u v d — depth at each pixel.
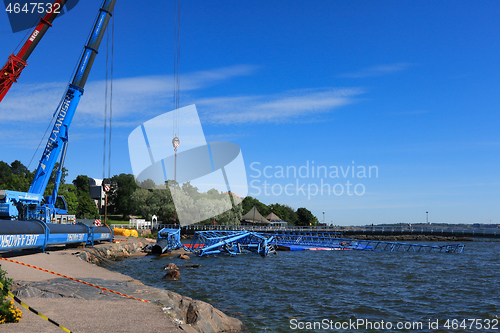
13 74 28.97
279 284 25.89
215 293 21.66
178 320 10.69
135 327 8.98
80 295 12.25
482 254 60.84
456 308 19.56
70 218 50.59
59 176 35.44
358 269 36.72
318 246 70.06
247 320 15.55
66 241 30.34
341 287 25.42
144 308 10.98
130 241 52.06
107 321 9.37
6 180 116.25
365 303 20.30
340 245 73.06
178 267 34.31
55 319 9.29
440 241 108.88
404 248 70.44
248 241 57.78
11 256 23.98
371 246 74.69
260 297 20.95
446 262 46.25
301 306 18.94
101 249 35.91
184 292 21.75
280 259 46.62
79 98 35.53
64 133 34.66
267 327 14.55
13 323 8.59
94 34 36.12
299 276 30.48
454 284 27.92
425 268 38.88
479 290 25.31
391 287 25.97
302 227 114.06
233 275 29.92
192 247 51.94
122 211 137.00
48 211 33.47
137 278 26.44
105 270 20.52
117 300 11.92
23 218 31.22
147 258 42.00
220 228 92.50
